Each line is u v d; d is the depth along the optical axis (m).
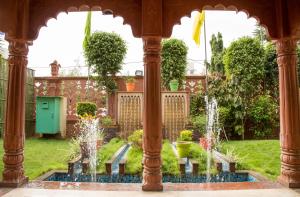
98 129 6.82
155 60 2.86
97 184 3.01
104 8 2.97
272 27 3.00
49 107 7.60
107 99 8.17
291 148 2.90
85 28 4.38
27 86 8.04
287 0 2.95
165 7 2.95
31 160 4.79
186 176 4.02
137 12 2.96
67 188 2.85
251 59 7.60
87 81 8.34
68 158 4.85
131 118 7.59
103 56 8.17
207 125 7.21
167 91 7.63
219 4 2.98
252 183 3.04
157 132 2.80
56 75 8.62
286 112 2.95
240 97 7.48
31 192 2.71
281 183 2.98
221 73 8.53
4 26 2.91
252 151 5.59
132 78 8.05
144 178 2.80
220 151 5.48
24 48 3.01
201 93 8.02
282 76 3.00
